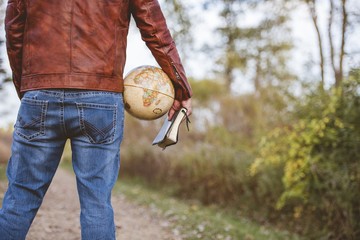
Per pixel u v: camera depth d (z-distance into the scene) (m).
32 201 1.64
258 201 6.78
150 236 4.32
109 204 1.65
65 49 1.59
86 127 1.60
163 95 1.88
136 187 10.38
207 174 7.96
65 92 1.58
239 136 9.59
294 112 5.69
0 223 1.59
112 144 1.65
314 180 5.09
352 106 4.78
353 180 4.62
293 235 5.34
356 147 4.63
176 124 1.92
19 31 1.71
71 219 4.71
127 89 1.87
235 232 4.86
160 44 1.79
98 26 1.62
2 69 5.36
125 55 1.73
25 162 1.62
